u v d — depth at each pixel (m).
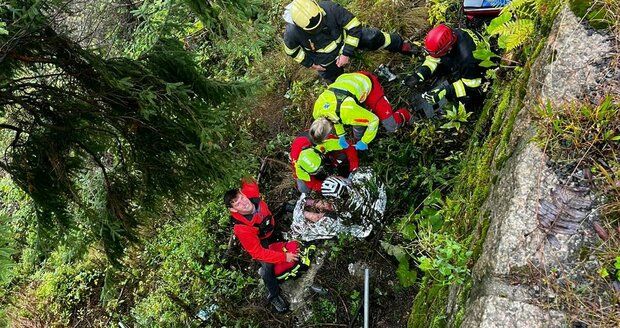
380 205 4.40
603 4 2.43
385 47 4.63
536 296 2.07
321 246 4.60
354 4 5.55
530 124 2.45
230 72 6.07
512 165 2.44
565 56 2.42
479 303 2.21
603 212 2.08
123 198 3.82
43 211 3.60
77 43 3.23
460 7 4.74
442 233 3.29
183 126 3.59
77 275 6.11
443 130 4.40
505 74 3.68
